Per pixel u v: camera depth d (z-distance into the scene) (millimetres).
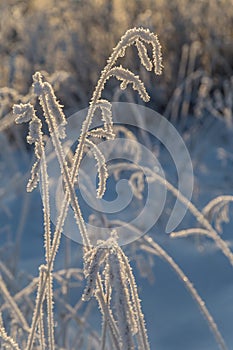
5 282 2850
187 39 8062
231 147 6855
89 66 7582
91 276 1487
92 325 3436
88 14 8281
